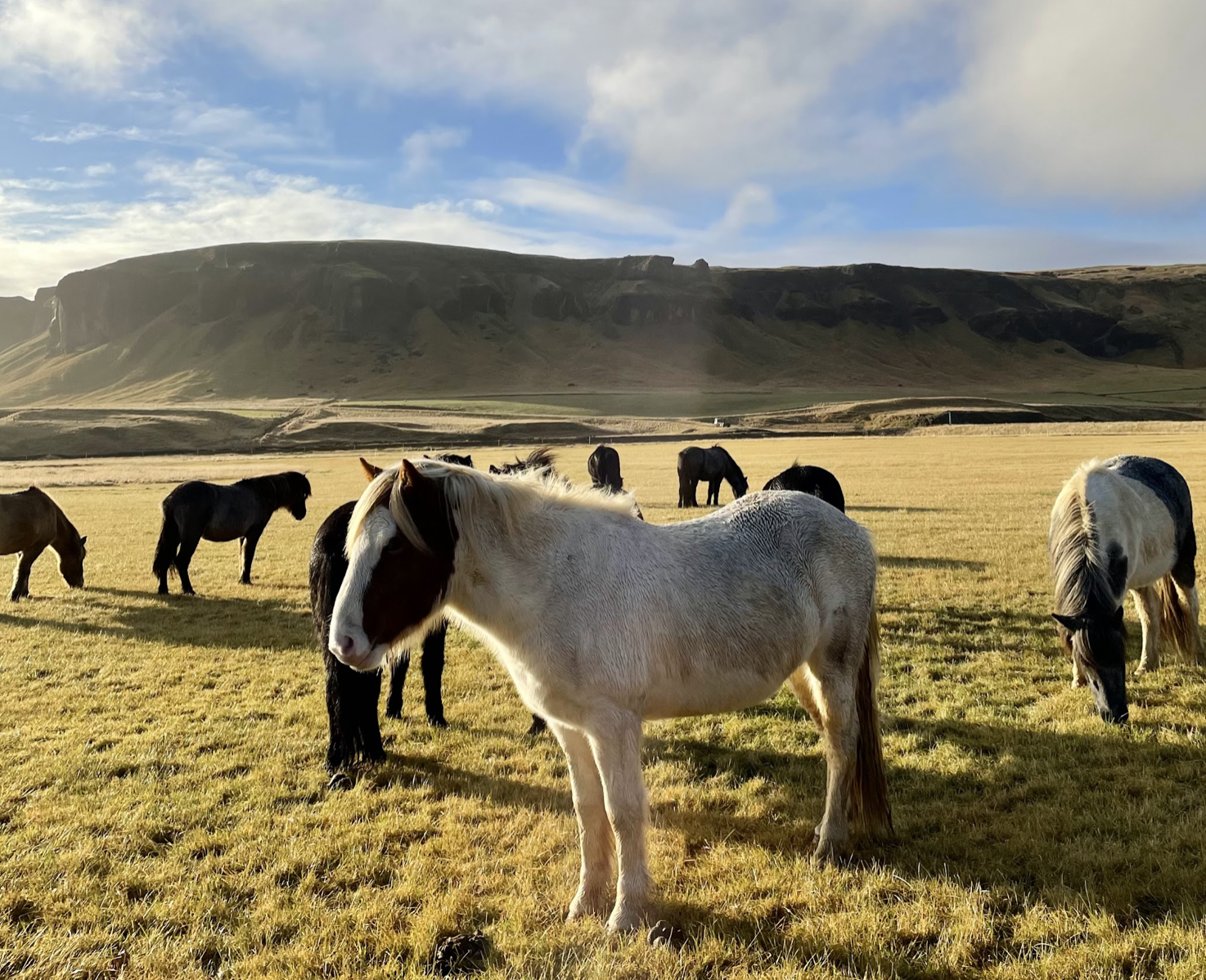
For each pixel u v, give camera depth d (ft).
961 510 64.75
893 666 25.09
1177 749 17.38
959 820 14.85
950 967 10.71
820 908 12.29
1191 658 23.22
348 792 17.17
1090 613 19.02
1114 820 14.32
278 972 10.98
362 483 112.06
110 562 52.11
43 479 128.16
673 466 138.92
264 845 14.80
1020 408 369.30
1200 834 13.56
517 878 13.38
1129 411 380.99
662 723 20.83
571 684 11.69
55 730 21.57
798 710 21.61
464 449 202.90
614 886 12.91
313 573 17.69
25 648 30.53
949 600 33.63
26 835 15.15
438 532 11.62
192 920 12.40
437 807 16.44
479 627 12.52
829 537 14.25
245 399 588.50
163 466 160.97
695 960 10.98
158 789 17.46
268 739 20.51
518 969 10.81
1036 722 19.62
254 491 43.83
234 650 30.04
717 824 15.37
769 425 325.62
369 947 11.62
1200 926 11.02
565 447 202.18
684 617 12.10
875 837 14.44
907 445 172.35
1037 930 11.32
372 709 18.78
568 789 17.07
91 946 11.82
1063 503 20.95
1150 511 21.49
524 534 12.07
